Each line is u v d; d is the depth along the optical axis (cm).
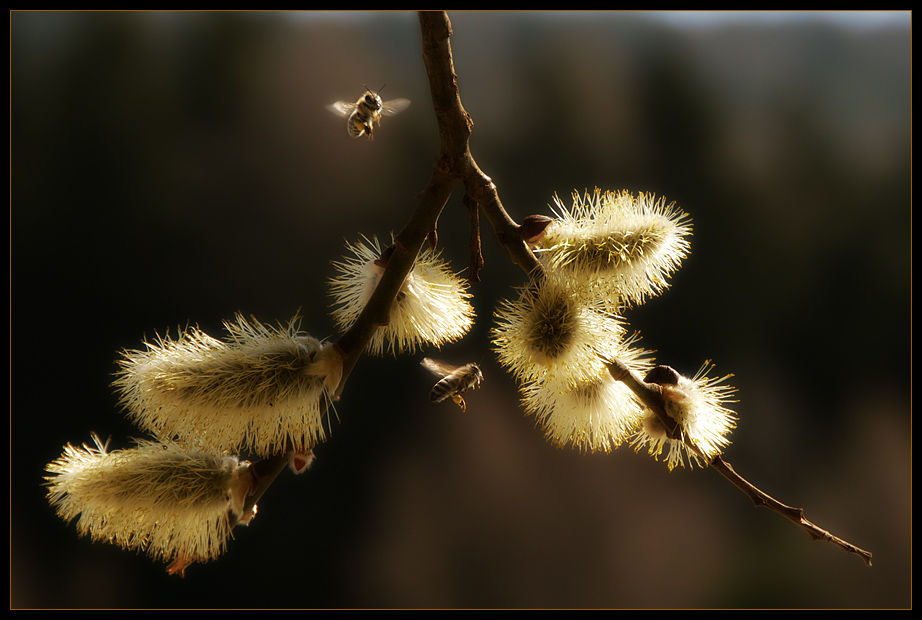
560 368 60
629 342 61
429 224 59
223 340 60
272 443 59
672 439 61
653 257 60
